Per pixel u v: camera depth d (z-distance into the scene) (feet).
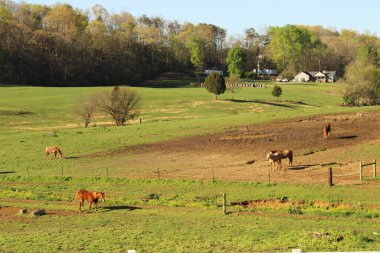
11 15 654.12
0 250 79.25
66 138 202.69
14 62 547.08
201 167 148.46
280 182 125.90
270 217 100.12
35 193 124.16
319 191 116.37
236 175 135.74
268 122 217.15
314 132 190.60
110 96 262.26
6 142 198.08
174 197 118.42
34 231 92.07
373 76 343.05
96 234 88.94
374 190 116.16
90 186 131.23
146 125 226.58
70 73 557.74
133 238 85.81
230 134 195.42
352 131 189.47
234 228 91.71
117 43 638.94
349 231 84.94
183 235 87.15
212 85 387.55
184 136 196.65
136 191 124.98
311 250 74.79
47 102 354.13
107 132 213.05
